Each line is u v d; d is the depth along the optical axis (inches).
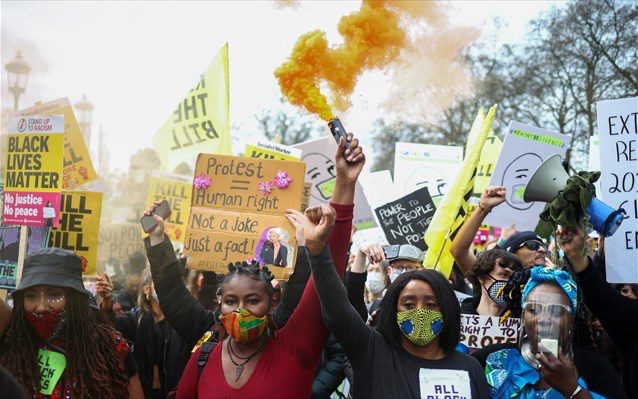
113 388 141.6
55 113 239.9
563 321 126.6
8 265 203.3
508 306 153.6
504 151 266.1
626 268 167.3
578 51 764.0
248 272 129.3
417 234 246.7
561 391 122.3
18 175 204.1
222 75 274.2
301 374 127.7
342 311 125.0
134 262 338.0
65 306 139.4
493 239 346.6
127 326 233.0
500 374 134.6
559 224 144.2
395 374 125.4
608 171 172.7
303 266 164.6
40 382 136.3
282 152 237.6
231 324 125.6
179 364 203.0
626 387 151.9
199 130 275.3
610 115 173.6
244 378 126.7
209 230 175.0
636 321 144.6
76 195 211.2
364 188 307.0
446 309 126.8
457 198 212.7
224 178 177.5
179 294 162.9
